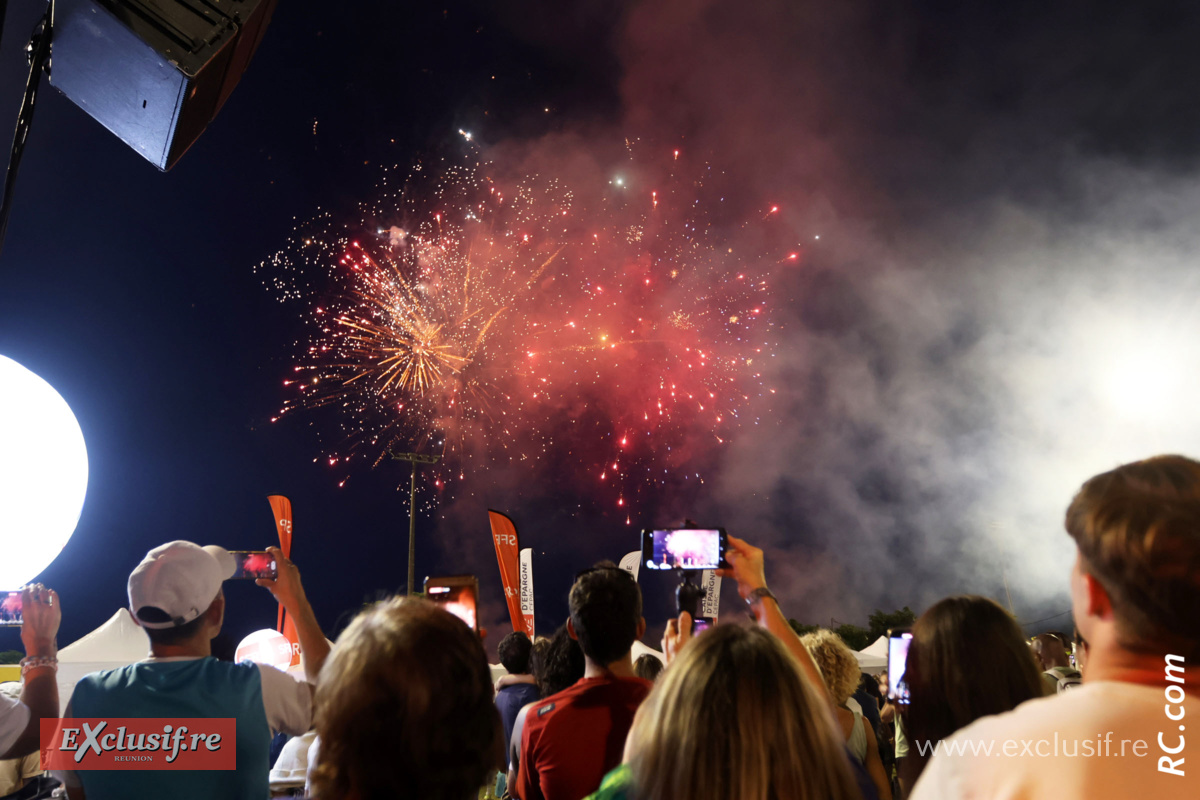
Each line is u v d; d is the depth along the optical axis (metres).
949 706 2.12
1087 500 1.21
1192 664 1.08
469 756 1.46
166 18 2.33
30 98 2.39
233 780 2.18
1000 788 1.08
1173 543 1.07
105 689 2.20
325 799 1.39
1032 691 2.09
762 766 1.38
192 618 2.32
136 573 2.30
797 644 2.35
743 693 1.43
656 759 1.45
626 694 2.60
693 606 2.58
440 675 1.43
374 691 1.39
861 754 3.62
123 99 2.56
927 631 2.21
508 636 5.05
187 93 2.39
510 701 4.37
